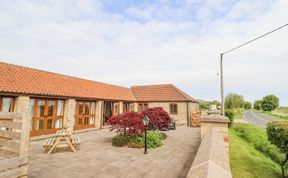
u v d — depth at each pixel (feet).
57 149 28.02
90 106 55.01
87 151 27.12
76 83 55.11
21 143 13.42
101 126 56.44
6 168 12.04
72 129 46.32
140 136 32.32
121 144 30.68
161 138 36.76
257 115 172.45
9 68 38.63
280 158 30.50
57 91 43.55
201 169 6.67
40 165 20.38
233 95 138.72
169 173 18.34
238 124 75.66
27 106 35.94
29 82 39.17
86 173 18.15
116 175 17.70
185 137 40.93
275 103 224.33
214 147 10.44
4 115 14.94
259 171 19.58
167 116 39.04
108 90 68.59
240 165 20.75
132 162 21.88
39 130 39.19
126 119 31.63
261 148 39.09
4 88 32.01
